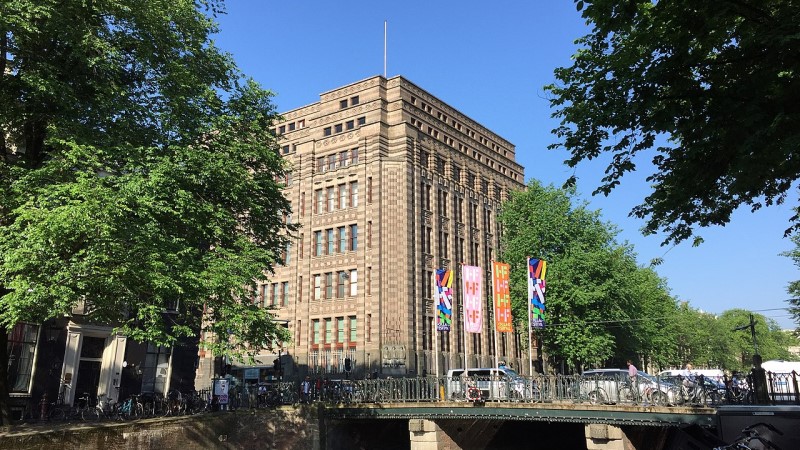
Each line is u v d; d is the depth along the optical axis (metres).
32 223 17.47
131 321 20.30
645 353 61.03
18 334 28.80
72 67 20.55
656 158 12.50
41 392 29.25
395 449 37.19
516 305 49.78
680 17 10.51
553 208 49.47
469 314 36.19
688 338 94.12
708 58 11.33
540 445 37.72
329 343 52.72
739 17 10.78
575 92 12.41
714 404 21.66
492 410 28.16
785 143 9.25
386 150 54.25
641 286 57.78
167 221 20.77
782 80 10.20
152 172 19.14
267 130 26.23
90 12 20.09
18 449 20.47
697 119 10.95
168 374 36.16
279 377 43.16
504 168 68.62
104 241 17.39
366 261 51.84
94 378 32.34
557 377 27.50
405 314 49.78
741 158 10.05
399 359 48.53
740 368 110.69
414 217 53.09
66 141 18.81
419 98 57.78
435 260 54.25
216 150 23.36
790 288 42.00
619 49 11.97
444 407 29.69
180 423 26.67
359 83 56.69
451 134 60.81
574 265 46.06
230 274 21.45
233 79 25.97
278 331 23.92
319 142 57.88
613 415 24.06
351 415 32.25
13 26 17.89
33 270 17.48
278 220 26.30
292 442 31.00
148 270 18.80
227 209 23.69
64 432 22.02
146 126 22.02
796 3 9.73
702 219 13.23
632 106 11.16
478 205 62.44
